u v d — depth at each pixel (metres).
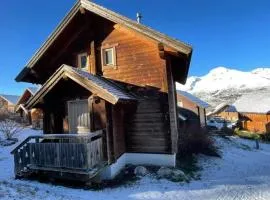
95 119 13.09
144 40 14.91
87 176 11.41
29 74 16.67
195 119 35.19
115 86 14.64
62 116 14.45
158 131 14.37
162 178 12.93
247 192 11.71
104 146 12.80
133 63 15.09
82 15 15.79
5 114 38.56
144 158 14.51
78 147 11.46
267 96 52.25
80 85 13.95
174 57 15.17
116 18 14.49
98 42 15.98
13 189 9.63
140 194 11.02
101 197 10.34
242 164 19.09
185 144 19.08
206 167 16.67
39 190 10.36
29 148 12.61
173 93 17.12
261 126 44.81
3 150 20.67
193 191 11.63
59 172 12.05
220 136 33.00
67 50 16.73
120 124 14.39
